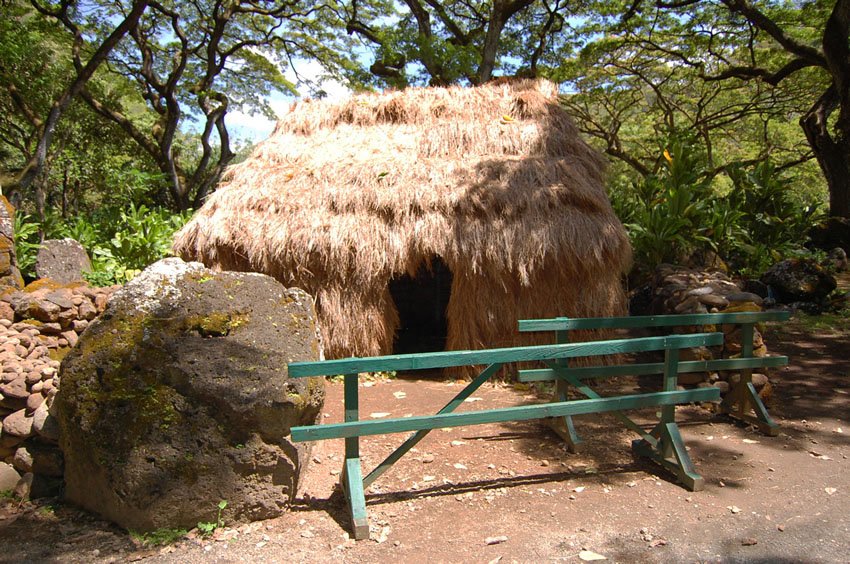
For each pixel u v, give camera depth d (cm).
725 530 323
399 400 555
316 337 373
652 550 304
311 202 629
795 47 1427
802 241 1264
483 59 1745
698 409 523
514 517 338
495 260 582
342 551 304
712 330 515
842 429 475
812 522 331
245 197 641
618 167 2692
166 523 313
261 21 2088
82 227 1056
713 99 2323
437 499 361
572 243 576
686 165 979
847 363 662
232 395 315
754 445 445
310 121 765
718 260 894
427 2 1944
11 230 565
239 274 372
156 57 2108
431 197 613
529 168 639
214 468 316
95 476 323
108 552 299
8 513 336
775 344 748
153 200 1936
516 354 358
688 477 373
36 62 1634
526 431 474
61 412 331
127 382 322
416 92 788
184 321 335
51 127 1368
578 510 346
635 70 2139
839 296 947
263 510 330
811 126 1502
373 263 600
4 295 477
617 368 460
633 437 461
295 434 313
